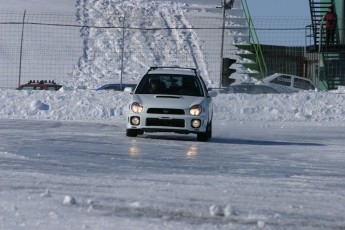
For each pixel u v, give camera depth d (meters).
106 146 24.12
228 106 46.25
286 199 12.92
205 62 99.44
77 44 102.88
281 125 40.66
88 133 30.25
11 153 20.38
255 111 45.88
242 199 12.67
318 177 17.03
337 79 67.25
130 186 13.91
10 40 98.94
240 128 37.84
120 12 114.06
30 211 10.62
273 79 63.88
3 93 46.03
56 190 13.05
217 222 10.20
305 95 48.50
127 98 46.00
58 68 94.88
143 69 98.75
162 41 105.88
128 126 27.95
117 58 101.19
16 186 13.43
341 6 67.00
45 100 45.16
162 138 28.73
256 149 25.09
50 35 103.06
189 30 107.75
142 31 108.50
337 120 45.06
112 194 12.72
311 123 42.69
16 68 91.44
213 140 28.88
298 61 79.06
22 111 43.44
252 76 80.06
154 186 14.02
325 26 66.12
